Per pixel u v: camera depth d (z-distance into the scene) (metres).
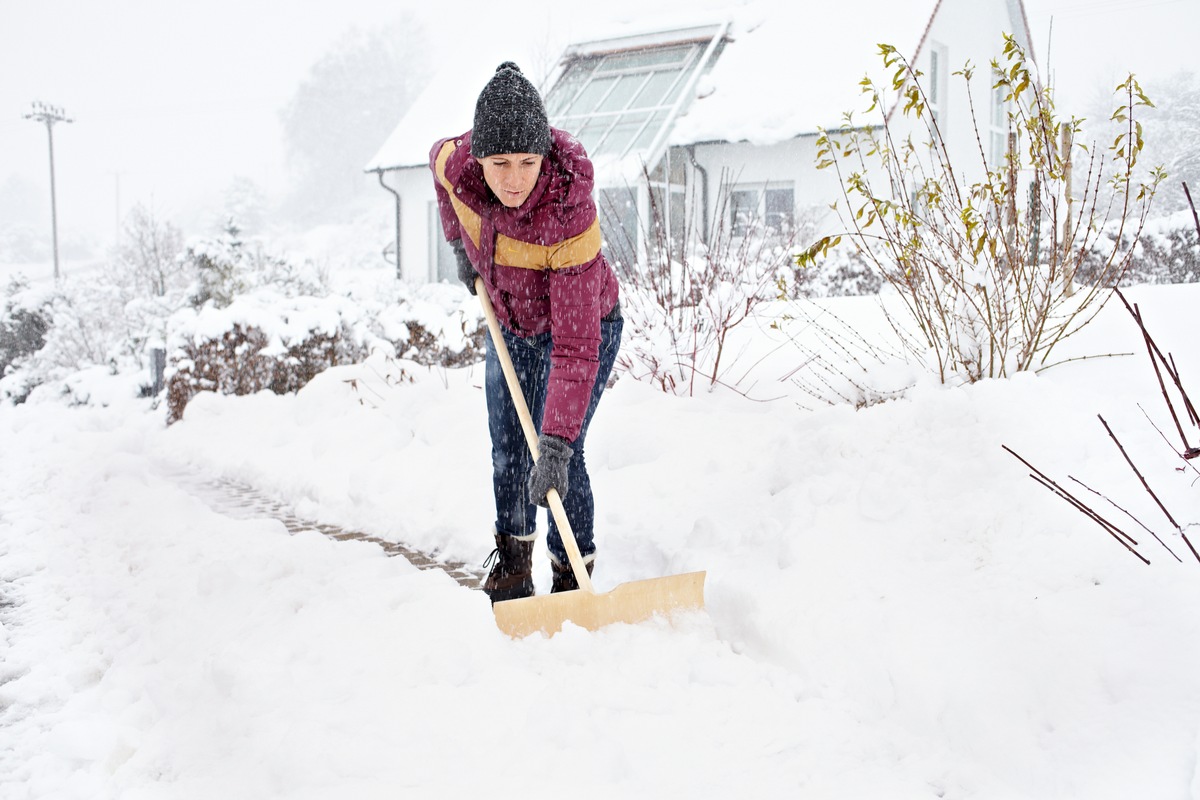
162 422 8.54
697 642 2.73
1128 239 10.12
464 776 2.07
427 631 2.64
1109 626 2.27
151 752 2.31
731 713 2.36
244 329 8.30
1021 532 2.72
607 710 2.34
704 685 2.51
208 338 8.25
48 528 4.76
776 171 15.47
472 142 2.64
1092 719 2.08
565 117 18.06
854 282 9.68
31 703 2.73
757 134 15.16
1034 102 4.25
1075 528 2.64
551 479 2.86
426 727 2.23
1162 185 19.08
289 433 6.34
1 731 2.56
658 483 4.21
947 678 2.29
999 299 4.22
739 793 2.04
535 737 2.20
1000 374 4.16
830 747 2.21
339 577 3.25
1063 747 2.04
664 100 16.95
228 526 4.31
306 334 8.37
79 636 3.21
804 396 4.96
